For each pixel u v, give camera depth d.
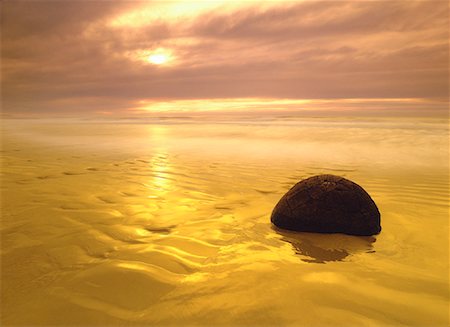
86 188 4.04
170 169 5.28
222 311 1.66
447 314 1.62
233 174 4.93
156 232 2.69
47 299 1.77
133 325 1.56
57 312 1.66
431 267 2.12
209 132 10.68
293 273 2.04
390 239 2.58
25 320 1.60
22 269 2.08
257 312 1.65
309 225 2.72
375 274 2.02
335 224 2.69
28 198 3.58
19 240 2.51
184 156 6.53
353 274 2.02
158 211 3.21
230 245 2.47
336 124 12.34
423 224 2.87
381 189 4.02
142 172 5.03
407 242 2.52
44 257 2.24
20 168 5.23
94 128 12.38
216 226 2.84
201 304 1.72
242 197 3.75
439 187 4.04
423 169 5.10
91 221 2.91
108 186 4.15
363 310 1.66
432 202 3.48
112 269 2.07
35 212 3.13
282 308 1.68
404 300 1.74
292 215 2.77
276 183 4.39
